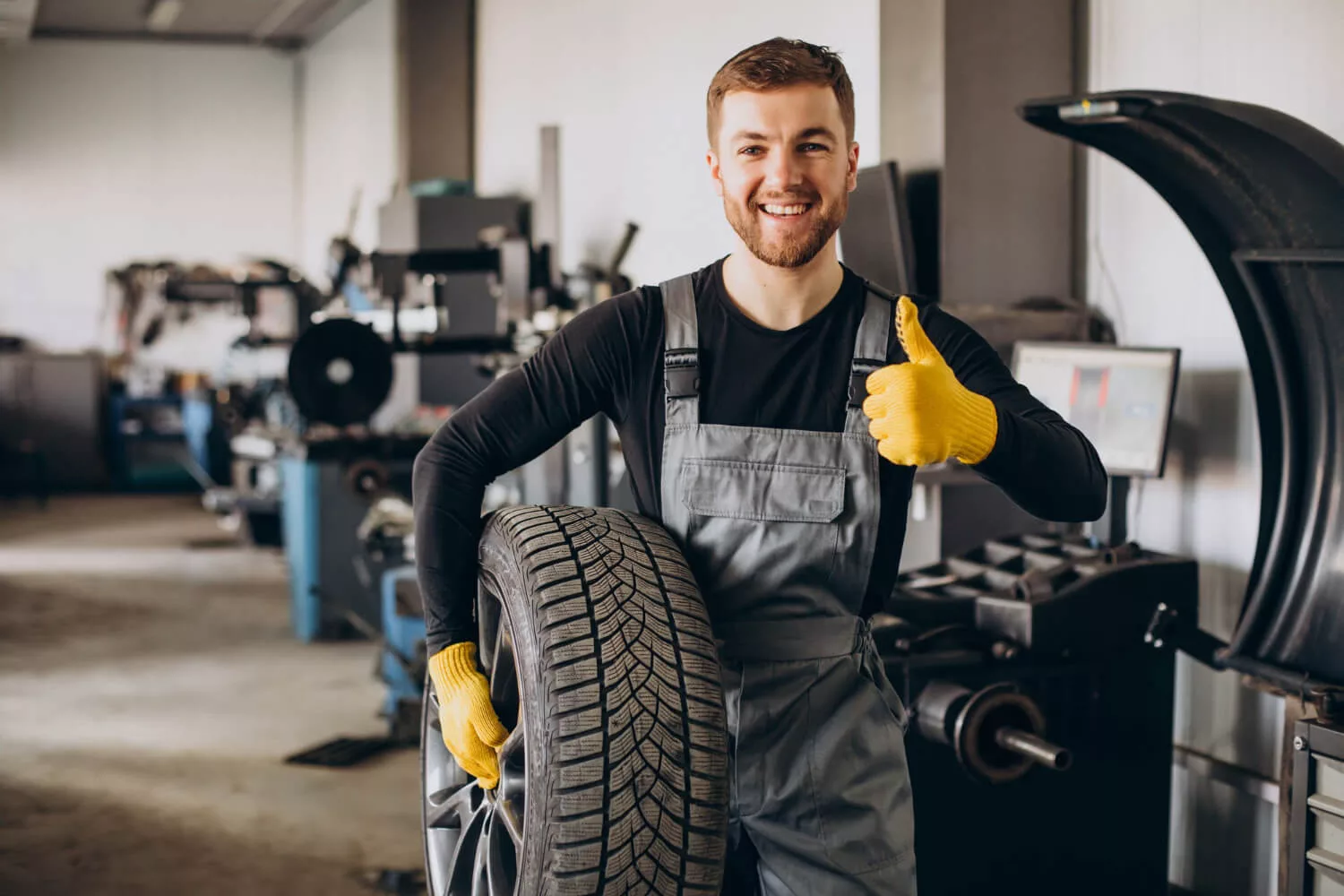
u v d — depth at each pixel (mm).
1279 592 2309
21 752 4070
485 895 1723
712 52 4938
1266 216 2186
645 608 1469
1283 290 2219
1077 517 1506
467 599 1632
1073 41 3414
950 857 2438
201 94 12023
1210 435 2971
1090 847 2576
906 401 1319
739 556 1525
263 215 12211
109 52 11805
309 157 11820
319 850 3252
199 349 11945
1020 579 2557
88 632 5895
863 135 4047
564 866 1401
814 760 1530
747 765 1540
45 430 11266
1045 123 2279
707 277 1567
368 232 9742
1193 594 2635
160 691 4848
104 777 3828
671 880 1441
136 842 3295
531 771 1442
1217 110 2051
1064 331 3234
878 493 1498
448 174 7770
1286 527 2289
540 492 4832
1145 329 3180
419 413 6473
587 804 1398
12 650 5504
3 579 7246
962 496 3398
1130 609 2559
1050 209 3443
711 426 1518
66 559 7965
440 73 7715
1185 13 3010
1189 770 3014
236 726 4391
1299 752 2102
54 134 11750
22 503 10852
